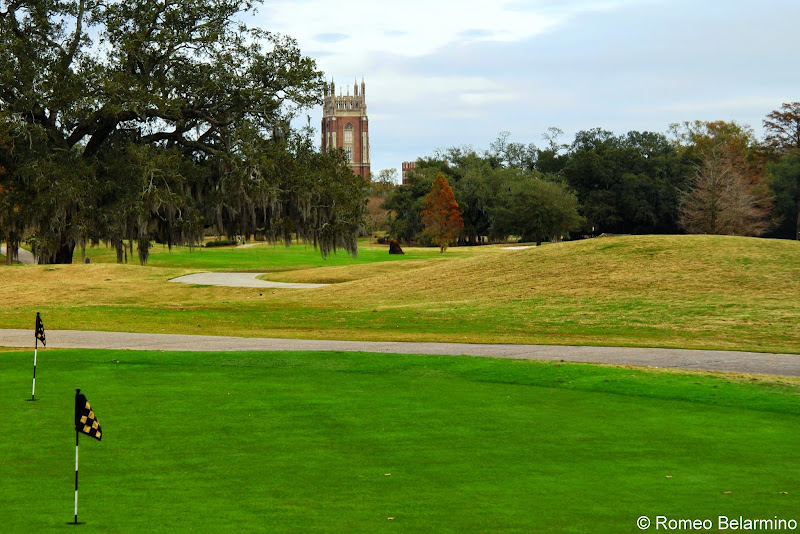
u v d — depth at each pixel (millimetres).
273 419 12547
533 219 107750
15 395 14727
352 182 55219
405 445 10852
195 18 54219
